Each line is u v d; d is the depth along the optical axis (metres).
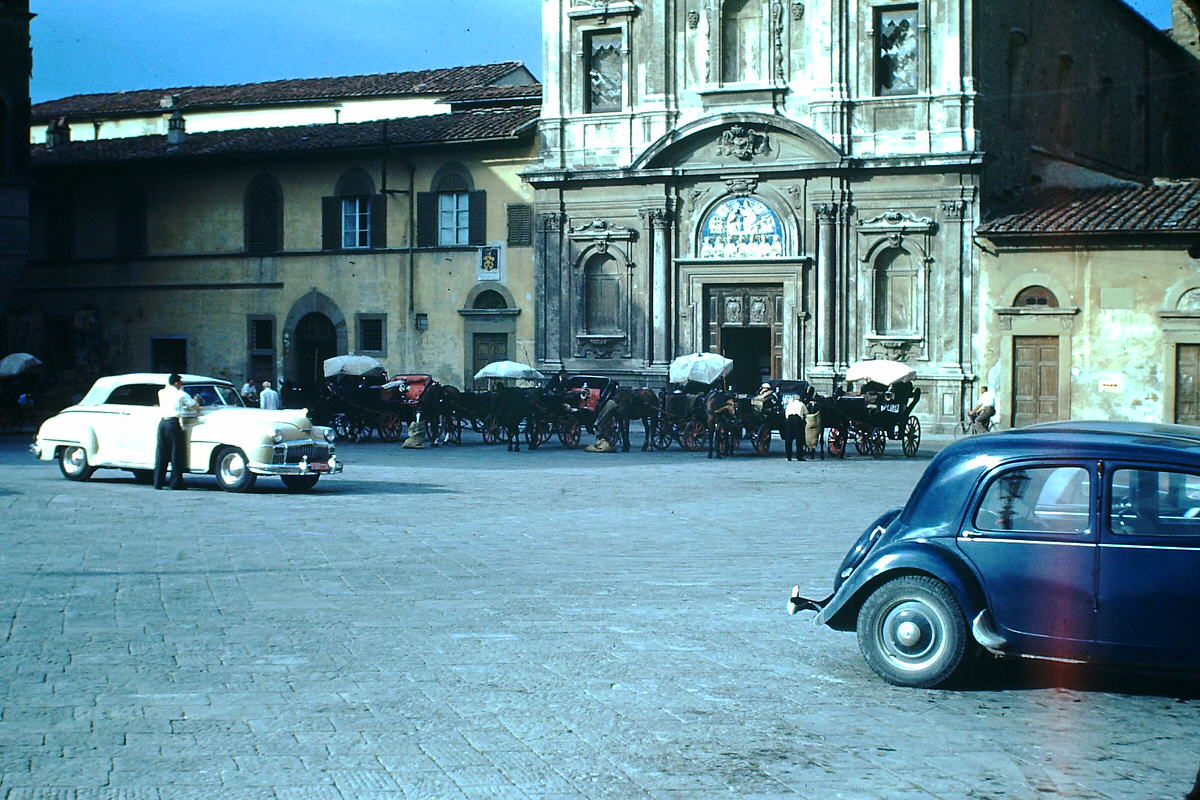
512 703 8.33
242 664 9.31
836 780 6.84
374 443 35.22
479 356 43.97
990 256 38.31
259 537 16.05
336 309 45.44
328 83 55.69
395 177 44.69
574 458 30.41
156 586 12.45
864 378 32.59
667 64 41.66
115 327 48.56
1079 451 8.71
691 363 34.50
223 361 47.03
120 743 7.37
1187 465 8.48
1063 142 45.62
